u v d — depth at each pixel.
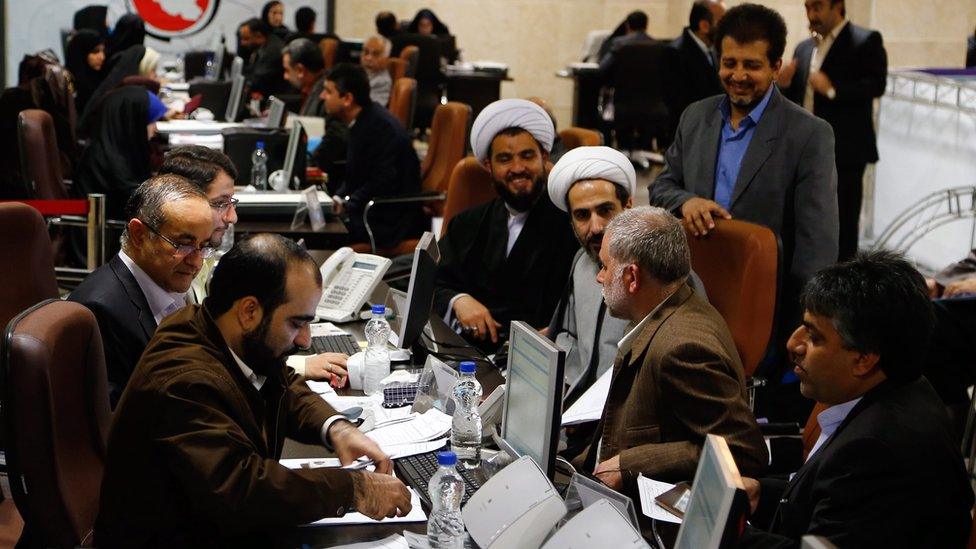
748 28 3.61
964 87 6.56
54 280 3.39
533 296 4.03
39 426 2.32
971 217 6.37
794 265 3.64
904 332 2.10
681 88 6.38
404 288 4.43
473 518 2.14
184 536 2.14
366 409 2.82
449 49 12.25
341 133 6.74
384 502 2.22
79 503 2.42
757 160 3.67
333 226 5.19
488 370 3.25
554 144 4.86
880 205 7.51
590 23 13.92
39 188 5.38
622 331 3.19
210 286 2.21
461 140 6.58
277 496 2.09
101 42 8.66
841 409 2.25
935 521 2.03
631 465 2.53
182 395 2.08
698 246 3.41
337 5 13.51
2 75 12.09
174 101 8.91
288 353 2.25
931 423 2.08
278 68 10.12
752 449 2.53
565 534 1.89
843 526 2.04
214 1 12.62
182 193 2.86
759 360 3.30
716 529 1.52
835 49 5.44
